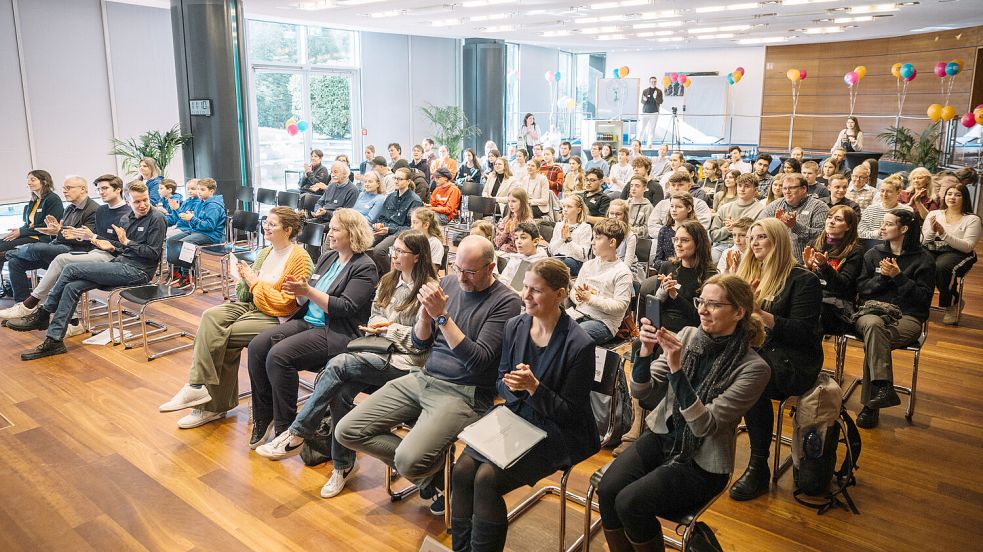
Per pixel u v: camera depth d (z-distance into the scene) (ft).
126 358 16.61
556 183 33.55
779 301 10.81
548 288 8.18
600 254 13.52
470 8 34.40
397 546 9.53
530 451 8.28
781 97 60.95
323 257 12.94
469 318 9.66
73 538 9.69
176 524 10.02
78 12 32.14
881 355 12.48
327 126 45.80
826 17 38.93
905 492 10.78
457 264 9.53
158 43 35.45
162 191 24.23
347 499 10.71
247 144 31.01
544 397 8.14
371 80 47.67
